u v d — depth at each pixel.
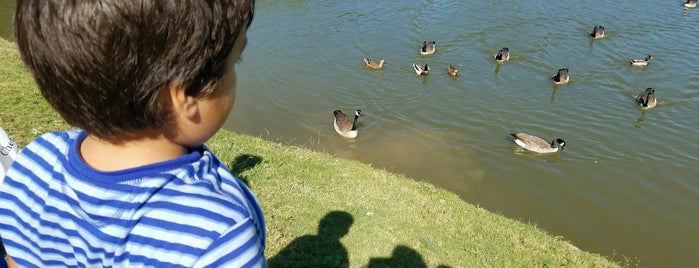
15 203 0.83
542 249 5.10
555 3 17.73
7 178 0.85
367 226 4.67
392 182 5.91
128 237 0.71
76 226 0.74
